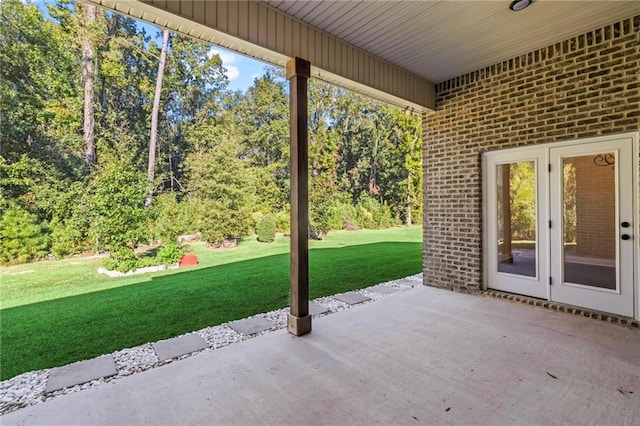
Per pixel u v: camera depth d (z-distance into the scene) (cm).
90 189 823
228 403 216
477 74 470
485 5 306
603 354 280
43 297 512
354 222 1453
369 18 327
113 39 1048
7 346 332
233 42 297
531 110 416
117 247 697
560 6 311
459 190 497
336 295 501
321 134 1399
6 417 207
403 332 336
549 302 411
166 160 1177
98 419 202
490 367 259
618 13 328
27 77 890
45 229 791
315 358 280
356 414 202
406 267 724
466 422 192
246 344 312
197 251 930
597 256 379
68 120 930
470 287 486
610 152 365
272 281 609
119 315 423
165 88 1191
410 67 458
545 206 419
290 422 195
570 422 191
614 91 351
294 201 336
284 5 303
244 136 1286
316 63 346
